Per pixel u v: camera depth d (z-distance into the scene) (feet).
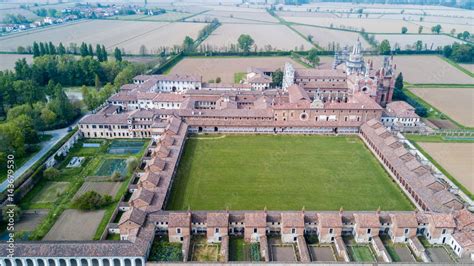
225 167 480.64
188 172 466.29
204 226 360.07
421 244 346.95
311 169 478.59
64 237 352.69
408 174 435.12
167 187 409.28
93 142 558.15
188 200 408.46
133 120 566.77
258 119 589.73
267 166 484.74
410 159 466.70
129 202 379.55
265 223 350.43
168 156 475.31
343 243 345.10
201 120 586.04
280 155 515.50
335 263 316.60
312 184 444.55
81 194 420.36
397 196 423.64
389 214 365.61
